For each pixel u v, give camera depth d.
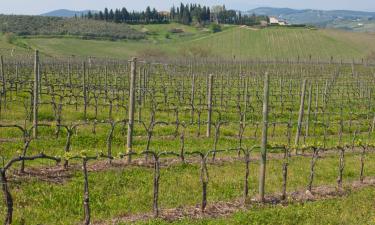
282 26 181.88
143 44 159.25
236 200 14.59
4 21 155.38
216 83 58.78
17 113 26.88
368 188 17.03
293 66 94.62
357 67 95.81
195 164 18.27
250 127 29.19
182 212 13.21
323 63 100.56
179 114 32.59
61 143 20.00
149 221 12.12
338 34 161.25
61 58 89.44
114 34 173.00
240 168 18.45
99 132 23.17
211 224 12.17
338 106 41.22
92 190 14.20
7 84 42.31
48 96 36.62
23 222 11.55
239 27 181.62
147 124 26.83
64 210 12.66
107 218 12.41
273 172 18.34
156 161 12.84
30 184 14.13
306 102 44.69
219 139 24.47
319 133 29.66
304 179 17.72
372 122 32.56
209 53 140.25
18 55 81.56
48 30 157.12
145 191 14.60
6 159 16.73
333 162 21.06
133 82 17.52
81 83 49.81
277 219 12.98
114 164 17.11
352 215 13.88
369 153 23.94
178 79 63.84
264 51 146.12
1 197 12.84
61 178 14.96
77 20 179.62
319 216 13.49
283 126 30.09
